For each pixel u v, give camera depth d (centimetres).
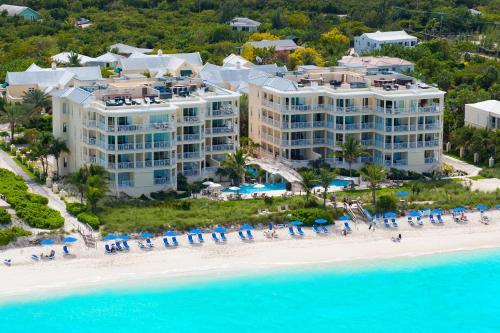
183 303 12975
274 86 19138
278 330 12388
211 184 17150
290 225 15250
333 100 18612
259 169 18250
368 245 14862
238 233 14912
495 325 12688
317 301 13175
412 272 14088
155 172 16888
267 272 13875
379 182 17212
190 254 14238
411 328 12544
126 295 13100
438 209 16112
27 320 12412
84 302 12888
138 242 14425
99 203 15925
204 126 17812
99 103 16912
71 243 14300
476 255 14675
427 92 18650
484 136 19388
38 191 17025
